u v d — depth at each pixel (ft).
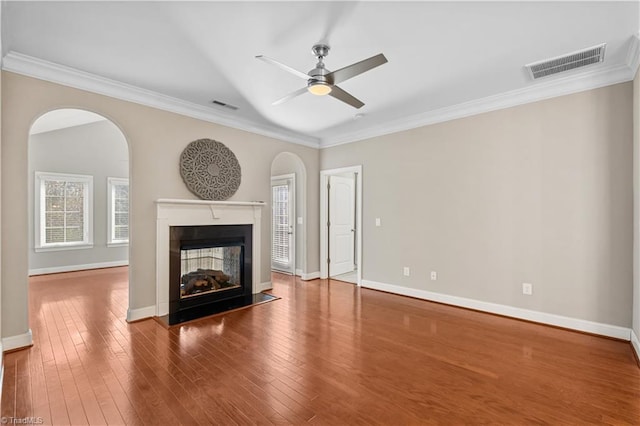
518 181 11.25
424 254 13.91
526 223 11.07
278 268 20.70
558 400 6.43
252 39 7.91
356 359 8.21
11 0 6.33
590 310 9.86
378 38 7.84
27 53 8.54
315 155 18.51
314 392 6.70
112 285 16.39
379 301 13.67
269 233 15.72
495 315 11.74
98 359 8.11
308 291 15.43
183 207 12.17
